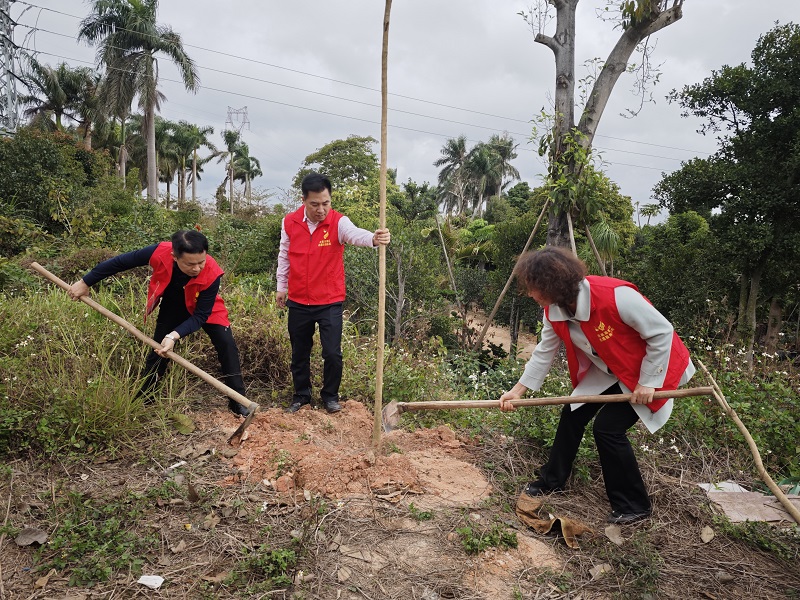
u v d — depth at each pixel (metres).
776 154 14.46
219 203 25.31
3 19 21.28
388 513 3.16
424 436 4.23
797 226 14.66
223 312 4.29
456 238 21.98
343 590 2.60
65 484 3.21
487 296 20.53
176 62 30.05
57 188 14.34
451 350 11.81
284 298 4.60
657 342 3.03
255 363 5.14
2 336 4.40
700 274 15.63
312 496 3.20
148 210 14.96
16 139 16.55
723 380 5.18
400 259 11.94
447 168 58.25
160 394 4.09
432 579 2.72
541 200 22.08
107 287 6.29
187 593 2.54
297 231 4.31
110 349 4.47
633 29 9.84
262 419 4.14
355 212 18.30
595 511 3.42
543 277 3.05
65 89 34.72
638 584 2.77
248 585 2.59
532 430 4.16
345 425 4.28
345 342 5.99
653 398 3.11
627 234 26.70
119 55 29.14
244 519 3.03
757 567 3.07
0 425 3.38
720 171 15.02
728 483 4.00
